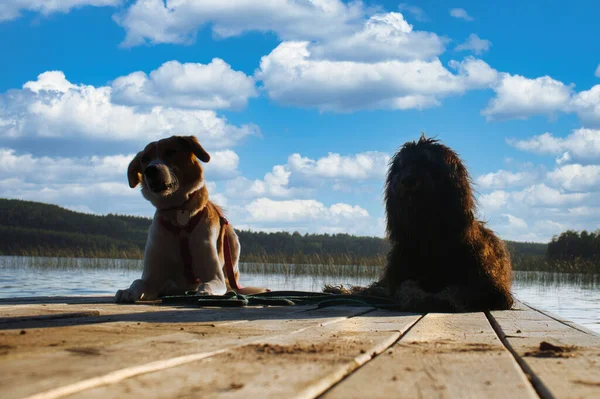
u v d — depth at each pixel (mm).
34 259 10898
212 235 2852
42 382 895
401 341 1610
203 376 1038
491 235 2809
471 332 1798
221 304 2480
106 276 6691
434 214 2596
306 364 1174
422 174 2555
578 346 1590
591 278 8133
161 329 1711
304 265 9312
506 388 1007
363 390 979
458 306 2469
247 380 1007
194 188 2781
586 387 1032
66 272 7512
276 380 1010
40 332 1600
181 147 2762
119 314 2092
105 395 868
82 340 1449
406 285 2594
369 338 1618
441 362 1274
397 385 1021
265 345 1422
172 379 1004
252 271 9164
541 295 5164
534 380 1120
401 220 2645
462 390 988
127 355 1208
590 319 3078
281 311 2309
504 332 1821
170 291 2865
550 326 1981
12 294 4031
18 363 1081
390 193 2688
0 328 1672
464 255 2621
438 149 2641
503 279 2701
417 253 2662
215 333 1660
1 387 854
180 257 2816
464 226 2609
